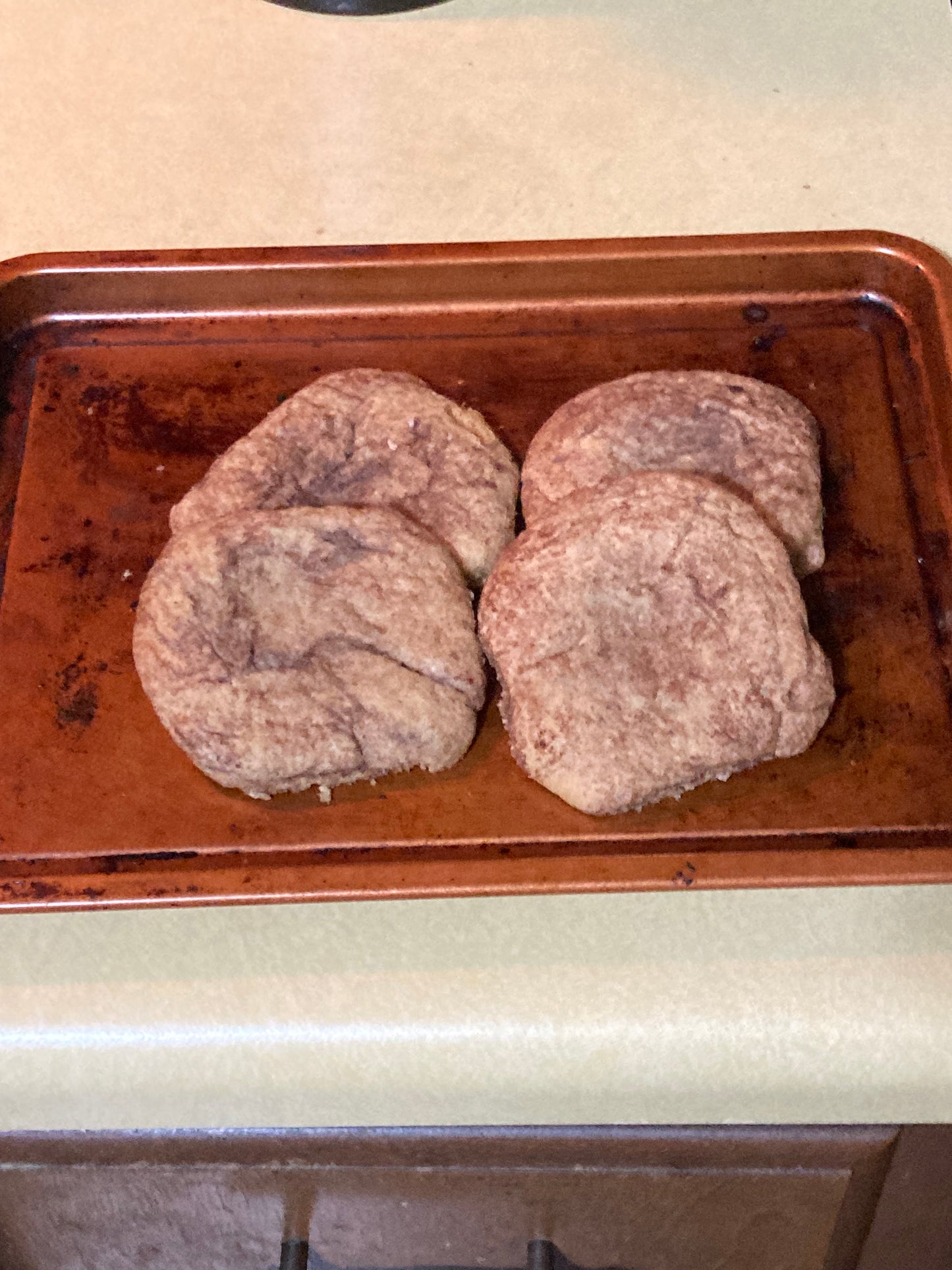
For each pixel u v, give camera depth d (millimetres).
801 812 524
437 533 573
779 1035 475
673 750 519
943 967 484
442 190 666
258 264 634
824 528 583
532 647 535
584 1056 476
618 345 632
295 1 713
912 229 647
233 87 699
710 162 668
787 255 628
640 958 489
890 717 542
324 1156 511
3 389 637
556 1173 517
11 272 638
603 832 523
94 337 648
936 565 574
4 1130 496
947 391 599
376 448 587
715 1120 485
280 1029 482
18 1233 571
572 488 578
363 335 641
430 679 538
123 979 493
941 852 494
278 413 597
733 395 589
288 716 525
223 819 532
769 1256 572
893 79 686
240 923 503
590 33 706
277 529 550
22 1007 489
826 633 560
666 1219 547
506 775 536
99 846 529
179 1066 482
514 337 637
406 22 711
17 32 718
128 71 706
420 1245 579
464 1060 479
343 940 498
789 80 688
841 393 617
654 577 540
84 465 613
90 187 675
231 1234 569
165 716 531
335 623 542
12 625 575
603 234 651
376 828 527
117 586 583
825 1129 499
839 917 495
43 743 550
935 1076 473
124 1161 514
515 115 685
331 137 683
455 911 502
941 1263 574
